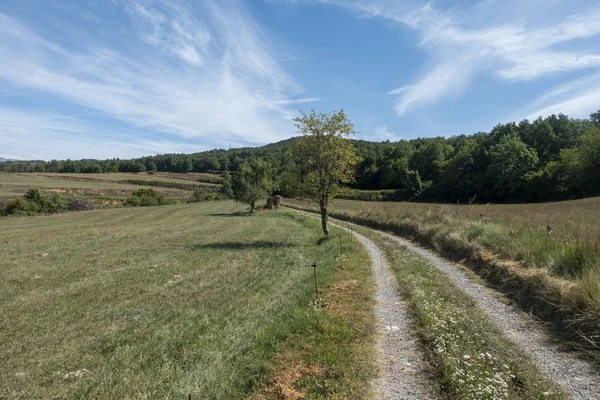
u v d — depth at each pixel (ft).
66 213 170.71
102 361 19.90
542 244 33.50
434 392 14.92
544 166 195.52
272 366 17.74
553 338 20.10
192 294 33.83
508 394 13.97
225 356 19.34
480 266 38.24
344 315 25.22
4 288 36.96
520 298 27.32
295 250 58.23
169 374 17.62
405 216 84.43
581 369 16.47
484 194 215.92
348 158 71.72
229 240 74.18
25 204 158.30
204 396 15.38
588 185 160.45
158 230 96.22
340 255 49.88
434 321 22.09
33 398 16.21
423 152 282.15
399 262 43.01
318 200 75.15
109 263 49.96
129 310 29.35
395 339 20.93
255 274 41.47
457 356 17.07
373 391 15.17
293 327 22.54
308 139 72.18
